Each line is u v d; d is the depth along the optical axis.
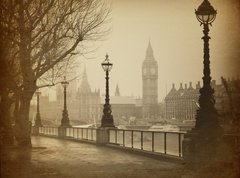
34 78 21.97
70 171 14.05
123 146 23.28
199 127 13.69
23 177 12.74
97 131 27.98
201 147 13.55
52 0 20.83
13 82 20.55
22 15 19.66
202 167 13.35
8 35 18.70
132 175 13.09
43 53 22.16
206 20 13.57
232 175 12.78
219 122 14.51
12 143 21.80
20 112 22.88
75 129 35.28
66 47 23.89
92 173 13.59
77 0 22.80
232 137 13.22
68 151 22.52
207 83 13.68
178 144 16.16
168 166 14.83
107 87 27.31
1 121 20.88
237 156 13.03
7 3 18.34
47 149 23.75
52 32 22.17
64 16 21.95
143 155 19.58
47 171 14.09
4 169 14.05
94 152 22.00
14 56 19.75
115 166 15.31
